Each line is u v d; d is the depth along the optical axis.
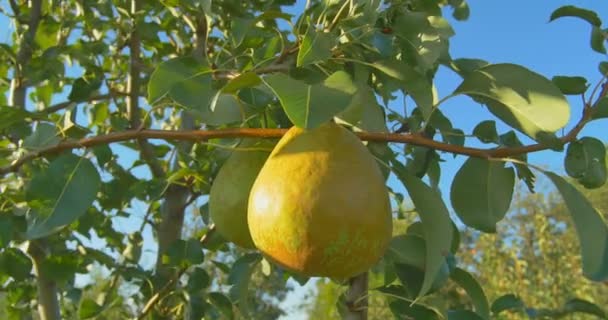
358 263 0.51
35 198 0.57
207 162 0.88
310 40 0.60
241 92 0.66
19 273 0.87
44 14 1.20
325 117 0.49
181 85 0.56
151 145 0.97
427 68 0.68
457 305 0.80
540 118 0.57
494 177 0.62
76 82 0.75
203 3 0.69
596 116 0.58
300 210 0.51
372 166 0.53
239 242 0.60
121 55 1.20
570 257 2.67
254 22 0.68
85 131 0.62
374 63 0.63
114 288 1.10
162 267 0.94
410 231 0.69
